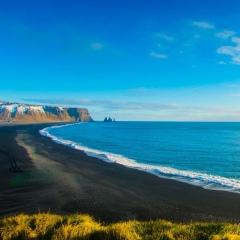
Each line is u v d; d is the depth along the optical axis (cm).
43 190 2533
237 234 1016
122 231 998
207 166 3994
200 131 14050
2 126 17662
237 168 3825
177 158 4775
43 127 18662
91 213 1952
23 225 1121
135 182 2923
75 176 3178
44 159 4397
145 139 8962
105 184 2814
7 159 4300
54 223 1154
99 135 11069
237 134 11425
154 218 1873
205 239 962
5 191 2492
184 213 1975
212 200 2277
